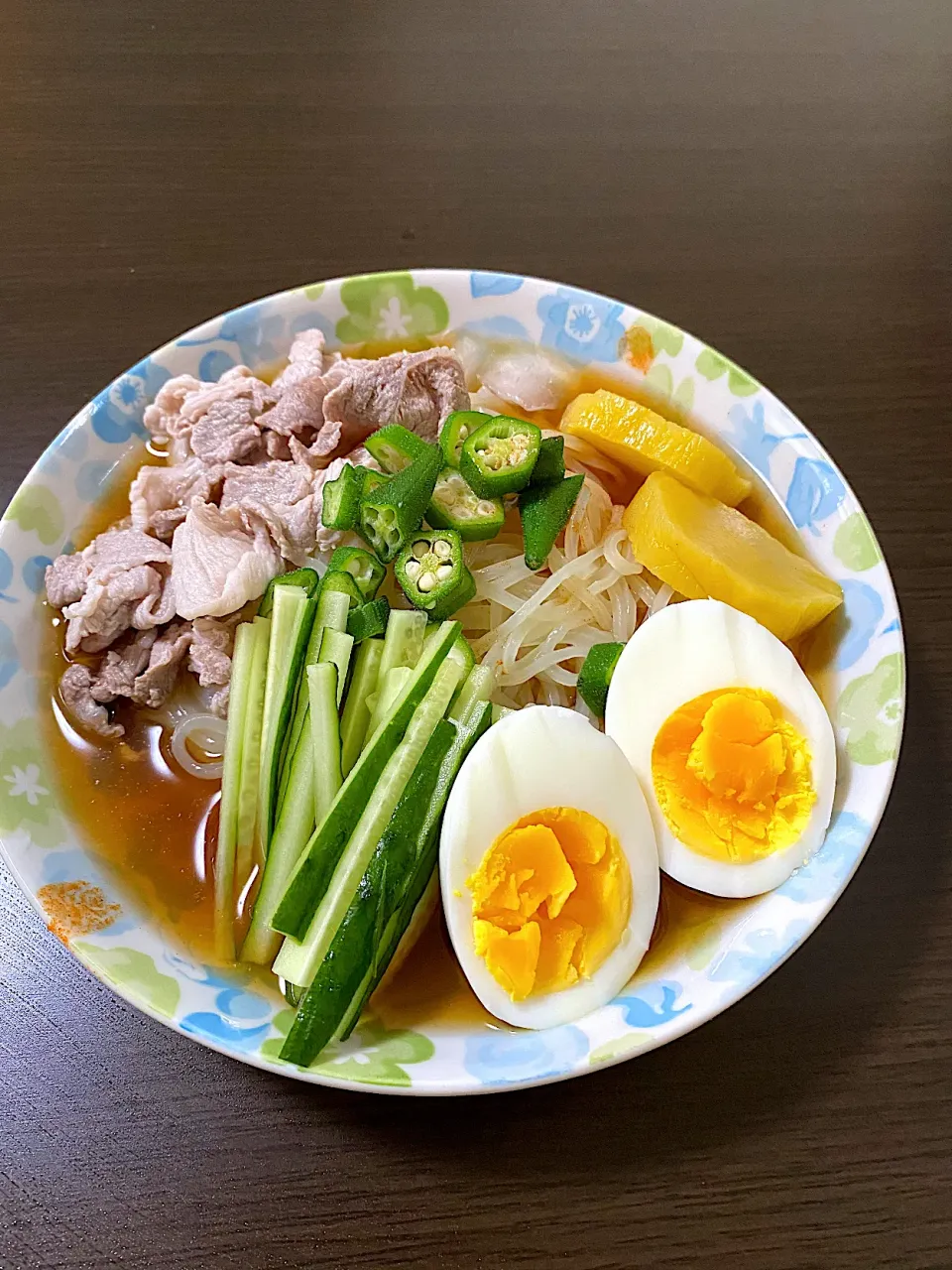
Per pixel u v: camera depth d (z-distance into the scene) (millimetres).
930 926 187
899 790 201
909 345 266
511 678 212
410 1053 159
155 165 294
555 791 170
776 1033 175
